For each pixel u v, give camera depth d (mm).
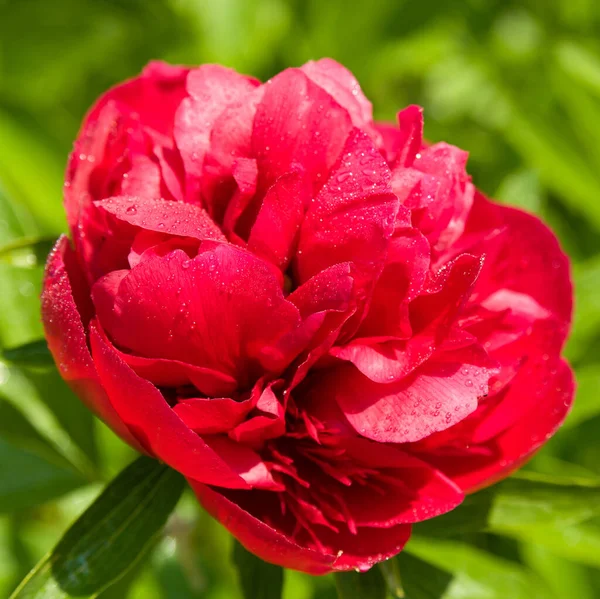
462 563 620
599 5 793
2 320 618
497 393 557
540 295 594
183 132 553
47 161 703
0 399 641
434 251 555
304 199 546
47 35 757
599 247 746
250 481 526
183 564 653
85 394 537
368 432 530
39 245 575
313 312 531
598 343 681
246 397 541
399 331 539
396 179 543
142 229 540
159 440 522
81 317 549
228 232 546
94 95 796
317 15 791
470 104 890
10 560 690
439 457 558
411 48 849
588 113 719
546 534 604
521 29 848
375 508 544
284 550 523
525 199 684
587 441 690
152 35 766
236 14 756
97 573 538
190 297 524
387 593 569
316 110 547
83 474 641
